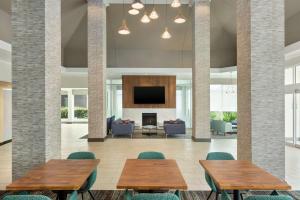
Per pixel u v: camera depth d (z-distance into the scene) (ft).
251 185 9.14
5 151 28.45
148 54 50.26
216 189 12.37
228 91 54.13
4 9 29.81
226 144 32.83
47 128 15.83
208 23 34.91
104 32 36.24
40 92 15.58
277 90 16.56
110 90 55.98
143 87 50.96
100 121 35.19
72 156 14.16
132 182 9.48
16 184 9.29
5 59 32.55
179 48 49.83
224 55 49.98
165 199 7.72
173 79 51.16
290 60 32.83
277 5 16.66
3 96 33.40
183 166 21.93
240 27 18.19
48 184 9.29
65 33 43.55
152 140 36.17
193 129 36.09
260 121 16.47
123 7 39.86
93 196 15.06
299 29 31.04
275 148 16.46
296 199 14.83
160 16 41.75
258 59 16.56
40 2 15.58
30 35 15.61
